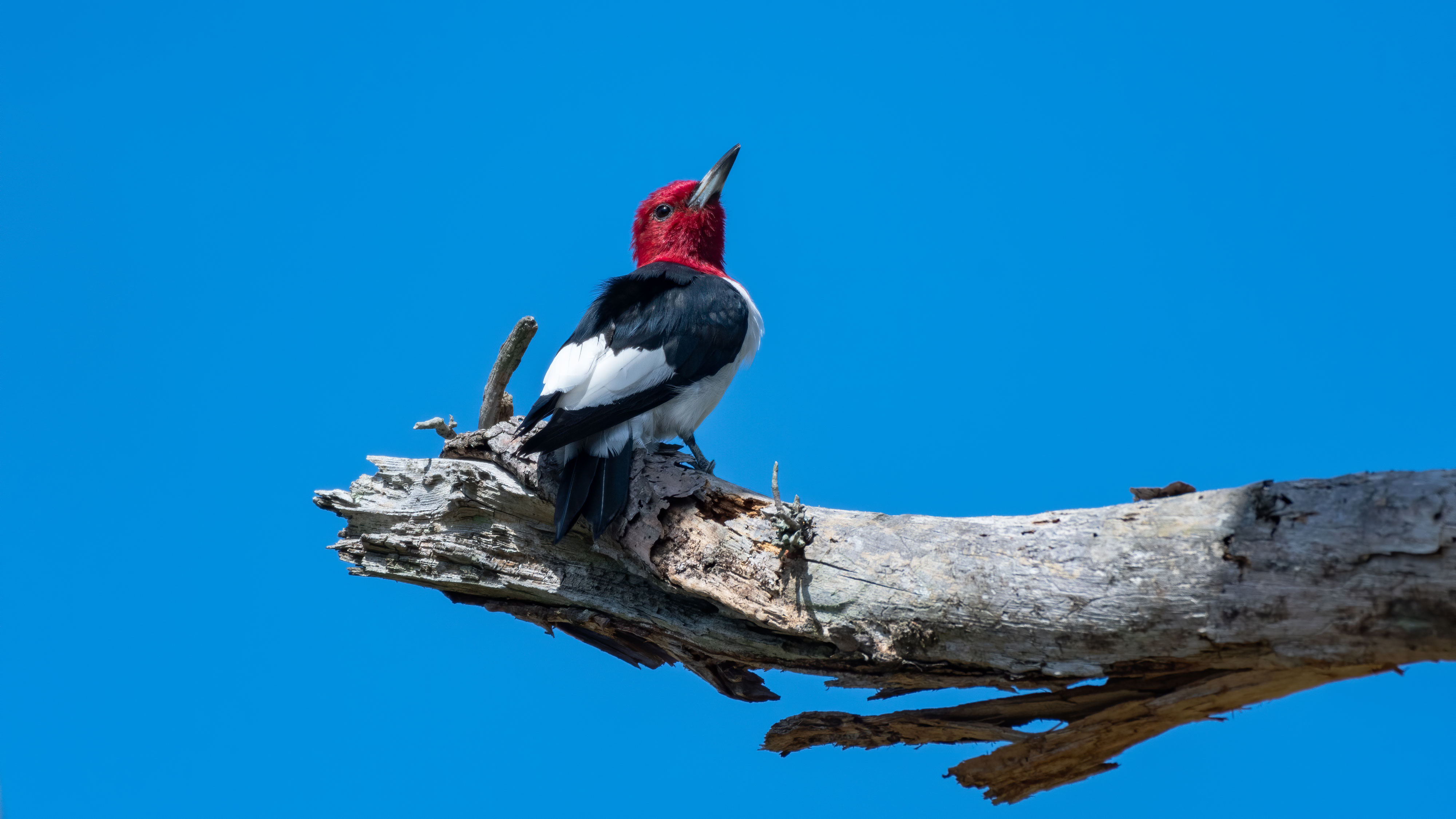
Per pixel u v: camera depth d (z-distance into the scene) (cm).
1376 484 777
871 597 930
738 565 988
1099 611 854
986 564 902
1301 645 792
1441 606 737
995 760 984
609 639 1185
